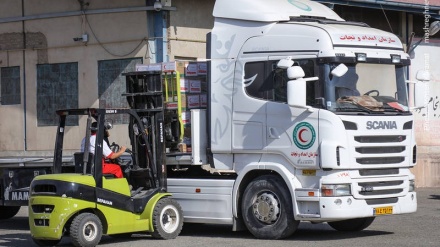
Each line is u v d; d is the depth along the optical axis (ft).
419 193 88.74
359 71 51.08
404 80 53.47
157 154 55.16
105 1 83.20
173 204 53.93
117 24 82.58
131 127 55.62
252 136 52.60
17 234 59.26
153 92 55.72
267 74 52.08
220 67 54.44
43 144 87.15
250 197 52.54
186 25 82.33
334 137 49.08
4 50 89.30
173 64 55.93
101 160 50.55
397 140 51.80
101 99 83.61
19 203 61.77
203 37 83.71
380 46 52.24
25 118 88.28
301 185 50.70
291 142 50.72
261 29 52.95
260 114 52.21
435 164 98.32
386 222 61.26
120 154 53.01
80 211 49.73
